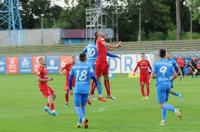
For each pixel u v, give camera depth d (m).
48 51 141.00
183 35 199.62
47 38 173.75
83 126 33.97
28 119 38.47
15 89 73.62
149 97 57.19
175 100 52.03
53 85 82.56
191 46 121.69
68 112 43.34
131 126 33.69
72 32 184.50
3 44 167.38
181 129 31.92
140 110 43.47
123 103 50.00
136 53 116.25
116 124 34.81
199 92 62.22
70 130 32.34
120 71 112.88
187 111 42.09
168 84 34.22
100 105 48.16
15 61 128.25
